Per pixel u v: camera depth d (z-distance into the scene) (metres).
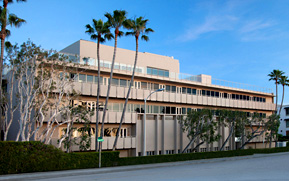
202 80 43.69
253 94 52.69
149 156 29.89
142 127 34.91
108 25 28.33
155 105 37.66
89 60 32.25
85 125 26.80
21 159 21.47
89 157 25.47
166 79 38.12
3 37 22.58
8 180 18.17
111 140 31.42
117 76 34.44
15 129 30.89
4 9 22.12
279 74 54.06
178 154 32.62
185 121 35.41
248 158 37.34
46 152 22.84
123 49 38.56
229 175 18.03
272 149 46.19
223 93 47.00
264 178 16.14
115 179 17.25
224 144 41.12
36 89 24.59
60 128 29.73
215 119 41.41
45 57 25.17
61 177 19.64
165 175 19.00
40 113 24.22
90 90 30.78
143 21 30.08
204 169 23.02
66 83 26.59
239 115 41.56
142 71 37.91
